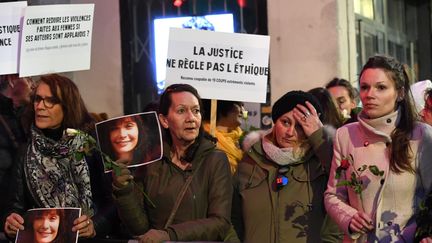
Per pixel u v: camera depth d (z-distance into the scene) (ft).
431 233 14.75
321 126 17.31
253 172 17.66
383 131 15.70
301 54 29.37
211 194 16.96
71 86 18.44
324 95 19.98
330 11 29.01
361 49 32.40
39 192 17.99
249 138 19.80
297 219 17.16
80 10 20.24
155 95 30.99
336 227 17.07
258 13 29.94
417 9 39.60
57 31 20.02
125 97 31.09
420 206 14.92
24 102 21.68
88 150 16.83
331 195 16.14
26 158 18.21
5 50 20.08
